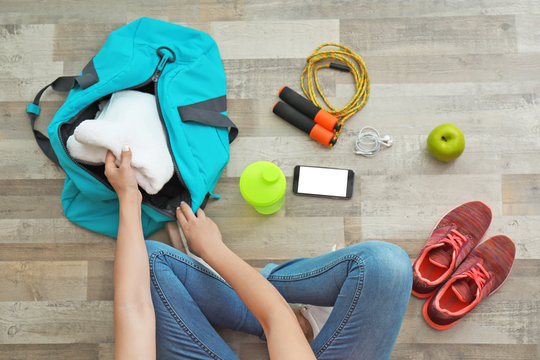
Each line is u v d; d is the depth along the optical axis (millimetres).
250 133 1423
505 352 1339
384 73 1429
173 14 1456
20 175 1414
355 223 1390
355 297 951
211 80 1360
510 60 1420
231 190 1403
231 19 1450
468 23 1430
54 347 1368
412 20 1435
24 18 1455
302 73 1430
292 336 733
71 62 1450
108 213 1363
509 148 1397
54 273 1388
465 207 1369
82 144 1156
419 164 1398
